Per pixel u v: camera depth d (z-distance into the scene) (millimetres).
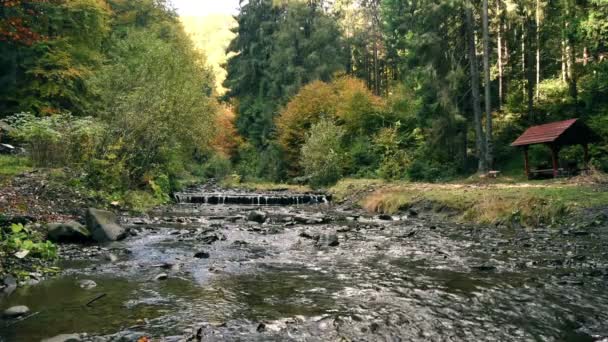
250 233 11266
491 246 8844
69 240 9125
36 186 11742
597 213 10750
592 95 23906
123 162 15750
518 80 32344
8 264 6645
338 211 17938
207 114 27609
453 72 23625
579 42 22906
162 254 8375
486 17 23156
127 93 20672
